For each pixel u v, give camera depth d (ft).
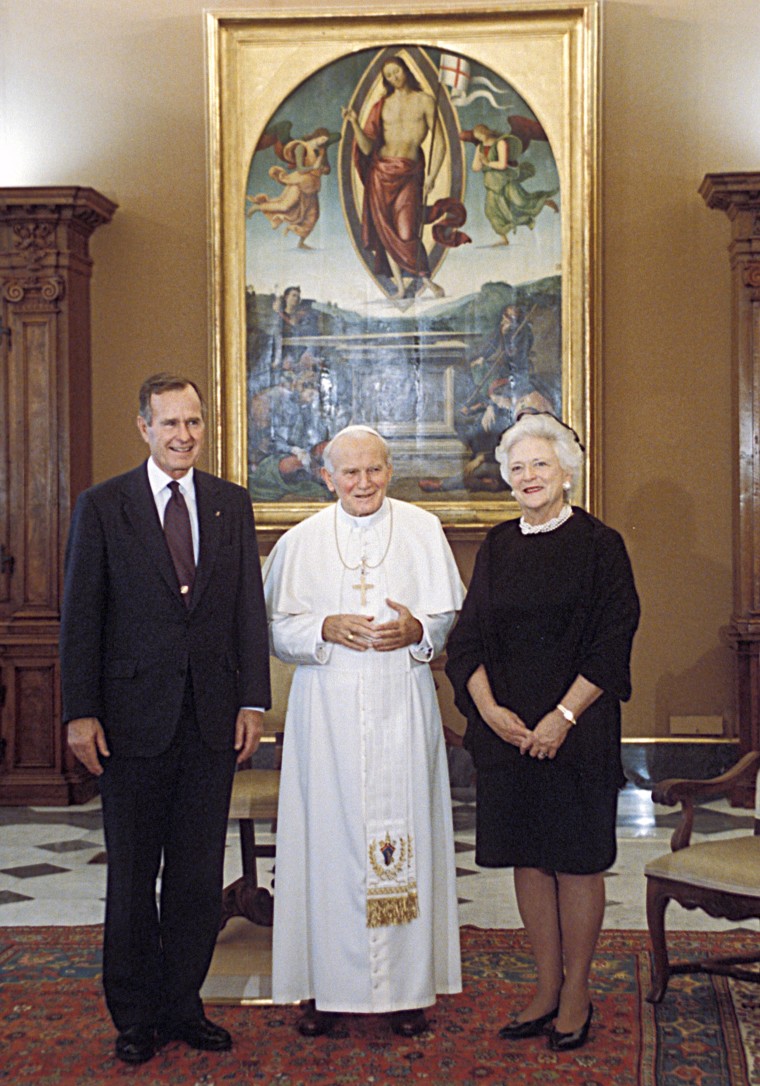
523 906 12.48
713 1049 12.03
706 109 23.84
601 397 23.98
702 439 24.00
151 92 24.75
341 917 12.39
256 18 24.14
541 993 12.50
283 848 12.77
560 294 23.98
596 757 11.90
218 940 15.64
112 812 12.04
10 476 23.66
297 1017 13.05
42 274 23.61
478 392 24.21
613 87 23.94
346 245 24.35
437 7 23.91
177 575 12.21
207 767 12.20
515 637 12.30
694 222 23.95
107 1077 11.53
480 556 12.89
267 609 13.42
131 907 11.90
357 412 24.39
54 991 13.78
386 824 12.39
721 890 12.64
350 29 24.14
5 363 23.72
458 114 24.09
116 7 24.75
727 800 23.21
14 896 17.65
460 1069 11.64
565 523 12.54
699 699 24.03
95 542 12.07
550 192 23.95
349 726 12.46
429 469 24.30
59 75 24.85
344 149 24.27
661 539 24.11
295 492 24.52
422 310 24.27
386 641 12.36
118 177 24.82
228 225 24.39
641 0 23.82
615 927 15.94
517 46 23.88
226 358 24.44
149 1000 12.05
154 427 12.08
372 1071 11.62
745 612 22.85
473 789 24.06
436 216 24.20
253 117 24.32
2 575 23.70
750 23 23.72
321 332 24.41
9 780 23.45
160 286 24.79
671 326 24.02
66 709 11.89
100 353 24.88
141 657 12.04
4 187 23.16
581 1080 11.35
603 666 11.91
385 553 13.00
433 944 12.60
